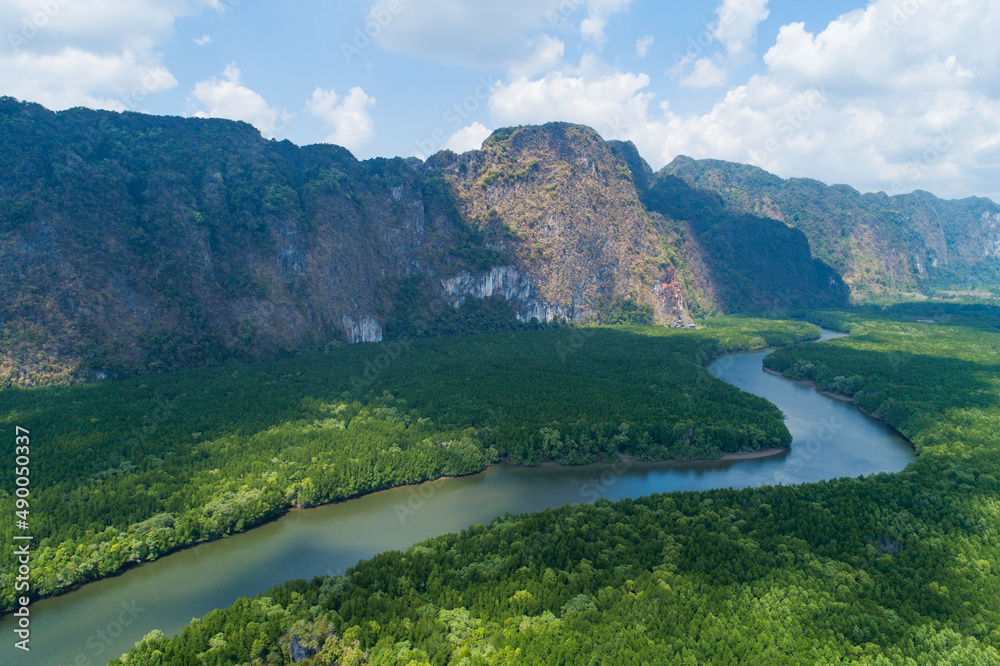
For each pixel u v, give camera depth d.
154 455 136.75
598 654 79.50
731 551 103.25
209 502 119.81
